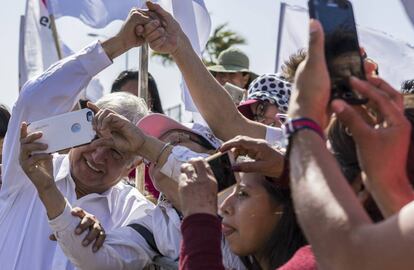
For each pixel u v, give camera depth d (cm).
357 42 225
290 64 492
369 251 186
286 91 505
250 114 504
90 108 379
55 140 376
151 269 401
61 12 664
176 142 397
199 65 407
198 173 274
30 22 803
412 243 181
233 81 784
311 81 213
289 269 247
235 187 317
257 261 325
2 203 422
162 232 389
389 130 213
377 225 189
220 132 406
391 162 213
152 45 406
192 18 534
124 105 423
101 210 428
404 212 186
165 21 408
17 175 416
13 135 414
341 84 219
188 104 512
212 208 268
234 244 313
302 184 202
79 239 378
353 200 196
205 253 260
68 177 427
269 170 303
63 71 409
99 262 379
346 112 211
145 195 499
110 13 644
